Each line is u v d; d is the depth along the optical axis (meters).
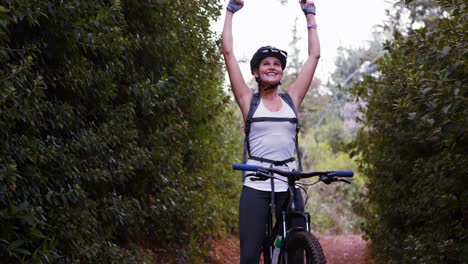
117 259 5.79
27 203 4.34
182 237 8.34
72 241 5.05
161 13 6.93
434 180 6.39
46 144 4.99
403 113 5.90
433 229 6.86
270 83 4.54
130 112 6.04
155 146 6.88
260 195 4.36
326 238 16.75
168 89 6.51
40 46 4.68
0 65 4.49
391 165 8.66
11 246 4.34
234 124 13.73
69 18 4.84
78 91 5.33
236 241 13.11
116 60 5.91
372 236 10.30
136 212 6.38
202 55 8.35
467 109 4.66
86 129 5.52
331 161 25.19
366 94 10.27
